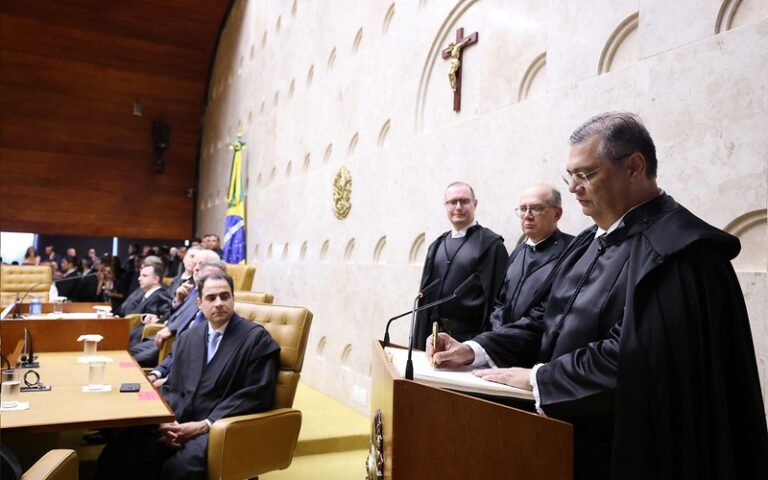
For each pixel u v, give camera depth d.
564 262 1.78
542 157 3.35
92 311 5.66
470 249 3.39
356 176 5.58
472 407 1.28
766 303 2.16
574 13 3.18
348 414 5.02
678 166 2.54
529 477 1.28
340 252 5.82
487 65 3.89
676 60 2.58
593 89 3.02
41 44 10.88
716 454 1.22
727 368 1.28
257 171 8.79
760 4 2.30
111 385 2.90
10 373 2.48
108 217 11.88
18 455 3.68
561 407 1.41
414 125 4.65
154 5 10.86
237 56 10.39
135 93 11.82
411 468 1.26
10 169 11.12
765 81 2.23
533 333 1.87
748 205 2.25
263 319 3.38
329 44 6.45
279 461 2.95
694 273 1.30
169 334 4.56
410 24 4.80
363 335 5.19
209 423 2.81
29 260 12.02
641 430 1.26
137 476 2.83
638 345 1.29
